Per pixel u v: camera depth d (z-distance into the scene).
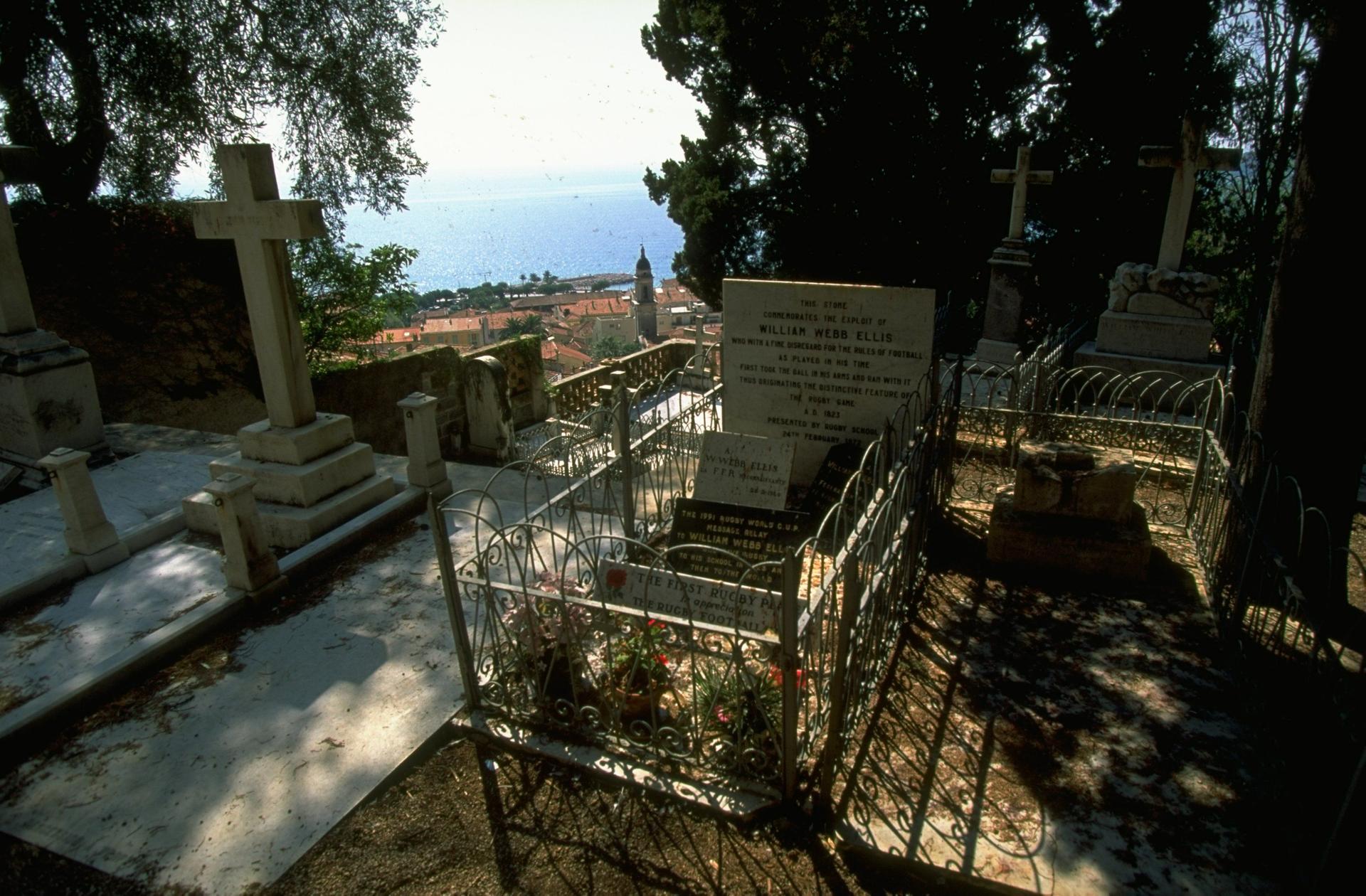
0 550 6.38
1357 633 5.10
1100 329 10.84
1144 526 5.74
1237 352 11.07
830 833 3.61
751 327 7.12
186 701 4.70
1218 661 4.71
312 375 11.50
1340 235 4.82
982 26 15.28
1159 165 10.30
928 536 6.00
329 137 12.86
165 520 6.82
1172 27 14.16
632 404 6.45
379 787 4.02
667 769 3.96
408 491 7.37
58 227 9.95
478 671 4.67
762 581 5.16
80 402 8.10
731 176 18.62
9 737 4.27
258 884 3.50
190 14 10.81
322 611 5.64
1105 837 3.50
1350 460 5.15
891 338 6.64
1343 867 2.99
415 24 13.12
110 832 3.79
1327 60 4.73
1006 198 16.59
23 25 9.92
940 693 4.50
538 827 3.74
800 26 16.36
